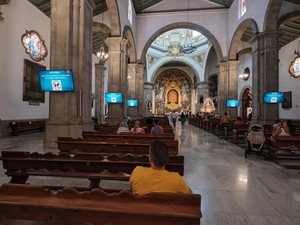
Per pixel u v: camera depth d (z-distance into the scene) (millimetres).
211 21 17922
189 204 1340
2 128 9664
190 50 30312
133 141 4406
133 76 17969
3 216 1573
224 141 9234
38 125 11664
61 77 6219
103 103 21406
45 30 12750
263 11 11148
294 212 2703
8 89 10000
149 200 1369
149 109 31828
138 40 18625
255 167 4867
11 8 10023
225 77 17453
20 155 3066
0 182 3551
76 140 4602
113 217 1380
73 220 1411
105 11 14773
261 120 10867
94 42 18297
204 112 28703
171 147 4230
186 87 39156
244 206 2855
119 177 2812
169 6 18406
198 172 4434
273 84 10641
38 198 1451
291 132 6211
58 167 2979
